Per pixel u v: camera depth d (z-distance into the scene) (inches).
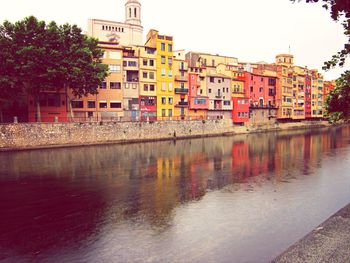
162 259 428.8
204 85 2815.0
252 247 462.9
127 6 3422.7
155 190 812.0
